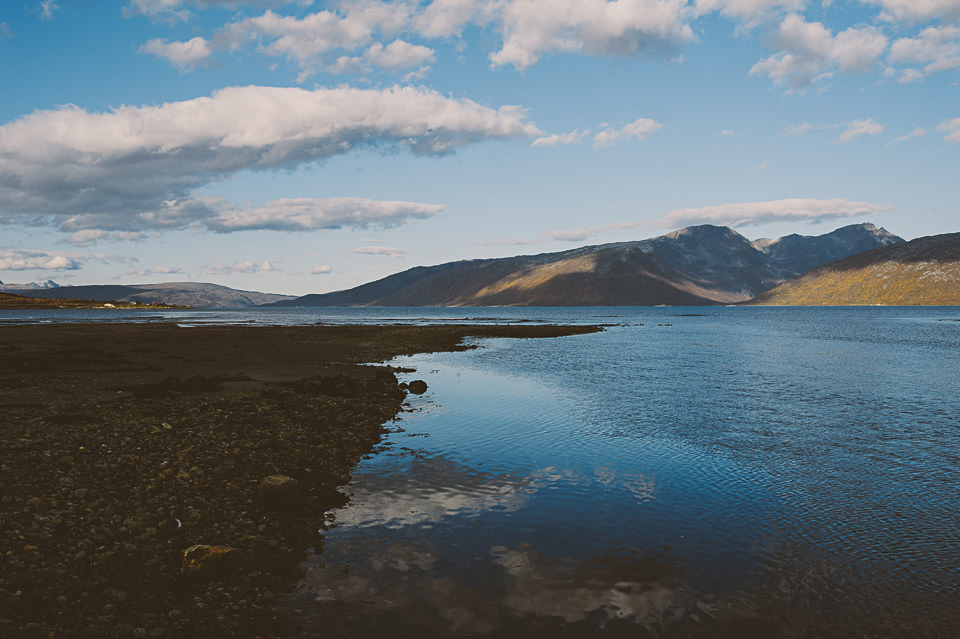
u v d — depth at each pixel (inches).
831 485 575.2
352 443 725.3
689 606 340.5
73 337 2792.8
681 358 2005.4
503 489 558.6
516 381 1366.9
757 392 1198.3
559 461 662.5
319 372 1430.9
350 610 327.6
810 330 4315.9
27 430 672.4
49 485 474.6
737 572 385.1
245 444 650.8
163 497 470.0
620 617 327.0
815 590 361.4
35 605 297.3
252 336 2940.5
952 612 336.2
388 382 1242.6
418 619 319.6
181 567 353.4
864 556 411.5
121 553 364.5
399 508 503.2
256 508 469.4
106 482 494.9
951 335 3526.1
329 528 454.9
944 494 548.1
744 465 646.5
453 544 426.0
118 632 285.1
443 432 812.0
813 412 975.6
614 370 1615.4
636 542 433.4
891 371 1603.1
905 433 815.1
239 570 361.7
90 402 895.1
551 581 368.8
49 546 363.3
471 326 4493.1
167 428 705.0
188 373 1360.7
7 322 5024.6
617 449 718.5
